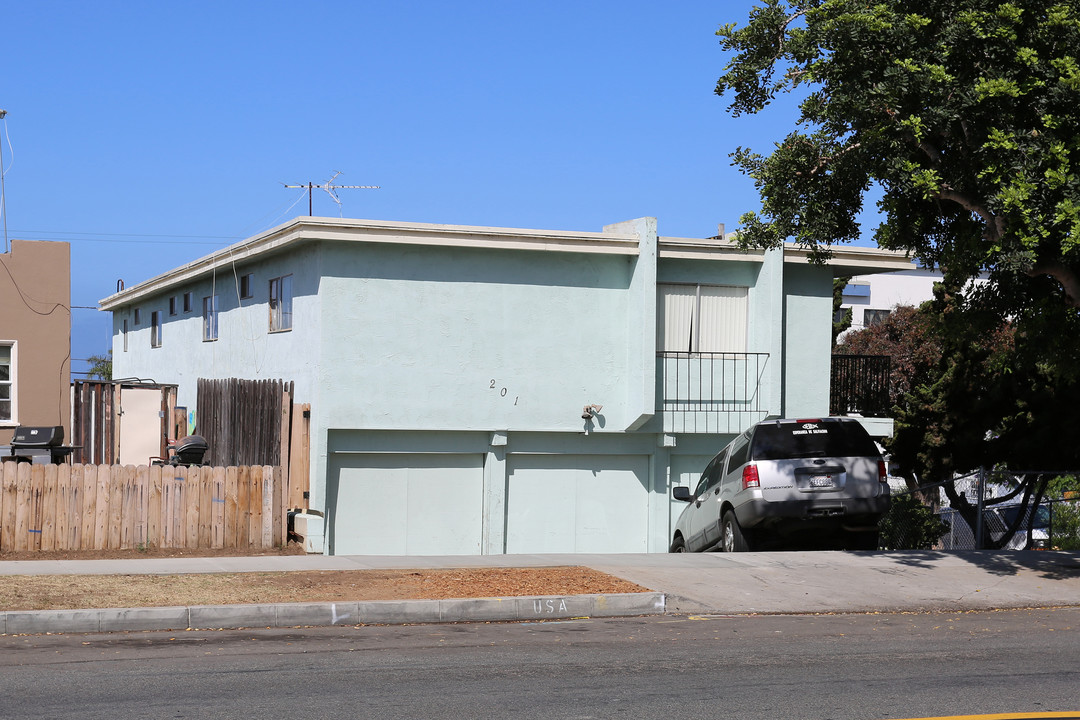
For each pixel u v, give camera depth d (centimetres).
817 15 1305
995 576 1387
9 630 990
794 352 2198
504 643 959
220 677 797
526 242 2019
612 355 2103
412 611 1088
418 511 2030
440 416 2006
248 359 2358
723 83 1391
